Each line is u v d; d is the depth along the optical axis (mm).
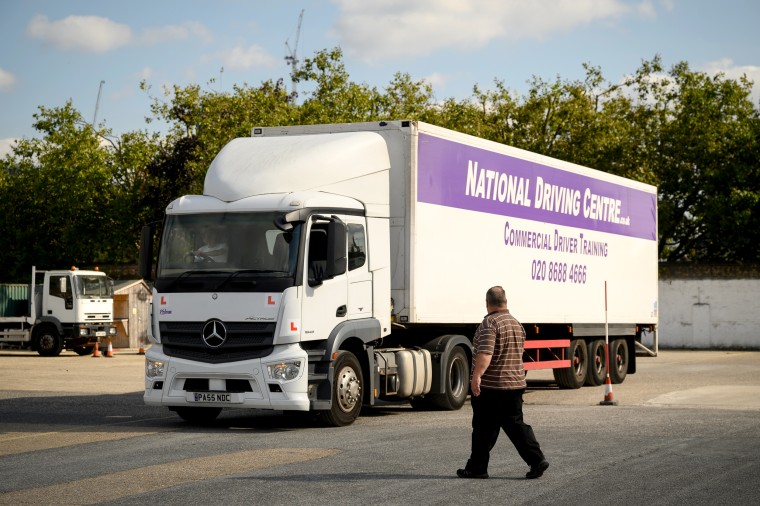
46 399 34719
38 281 104312
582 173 39156
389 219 28188
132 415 29516
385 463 19031
